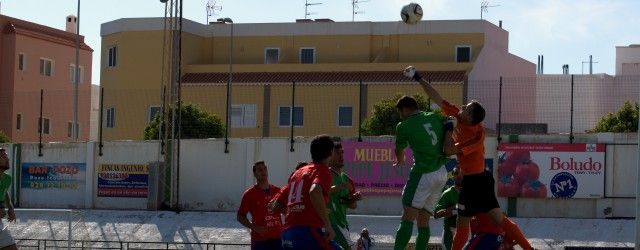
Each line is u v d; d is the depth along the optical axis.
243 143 43.59
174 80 43.59
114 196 45.00
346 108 59.25
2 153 19.42
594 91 59.09
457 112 14.01
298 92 60.47
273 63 68.00
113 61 68.06
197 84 58.69
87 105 75.44
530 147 40.62
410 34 66.62
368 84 54.47
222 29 69.00
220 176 43.84
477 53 64.94
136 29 66.75
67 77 77.62
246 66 65.50
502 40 70.75
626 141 40.31
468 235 14.53
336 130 59.19
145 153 44.72
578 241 36.97
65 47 77.44
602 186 40.16
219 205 43.72
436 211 17.27
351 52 67.12
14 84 72.19
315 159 13.34
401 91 57.19
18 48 72.75
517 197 40.72
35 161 46.62
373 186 41.75
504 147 40.78
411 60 66.44
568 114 57.00
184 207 44.00
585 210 40.38
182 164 44.25
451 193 17.12
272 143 43.16
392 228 24.14
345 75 62.94
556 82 59.22
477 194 14.02
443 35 66.12
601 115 58.66
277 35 68.25
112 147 45.25
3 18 73.19
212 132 52.56
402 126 13.98
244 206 17.95
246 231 38.84
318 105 59.84
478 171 14.02
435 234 32.78
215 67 65.94
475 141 13.87
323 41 67.62
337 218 15.63
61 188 46.12
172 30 49.12
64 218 26.83
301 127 59.91
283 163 42.97
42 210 26.69
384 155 41.72
